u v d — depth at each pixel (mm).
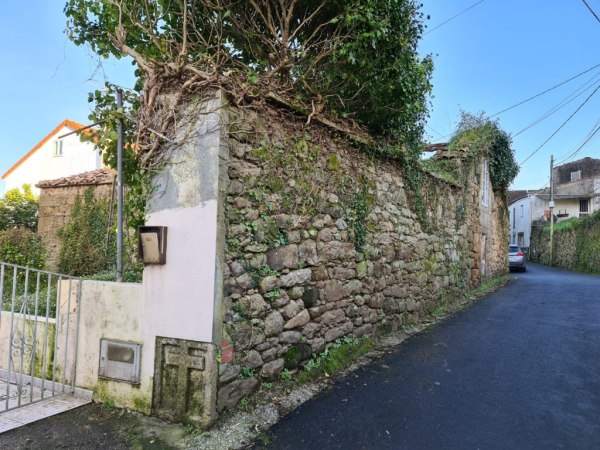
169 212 3328
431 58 5898
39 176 21406
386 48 4527
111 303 3502
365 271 5363
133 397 3330
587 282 13469
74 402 3482
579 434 3080
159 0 4059
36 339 3900
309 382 4031
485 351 5176
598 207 31562
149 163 3504
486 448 2883
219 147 3156
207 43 4242
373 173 5668
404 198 6625
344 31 4410
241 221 3391
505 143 14125
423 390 3914
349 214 5035
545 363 4699
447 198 8875
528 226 36062
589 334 6020
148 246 3320
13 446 2805
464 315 7578
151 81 3510
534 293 10602
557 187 36312
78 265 9031
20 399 3414
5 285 6754
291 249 3998
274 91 3840
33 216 14336
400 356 4980
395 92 5023
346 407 3533
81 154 20391
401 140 6238
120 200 3842
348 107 5023
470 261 10617
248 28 4543
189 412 3094
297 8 4438
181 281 3203
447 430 3137
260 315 3570
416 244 7035
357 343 5043
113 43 3934
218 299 3102
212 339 3049
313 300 4309
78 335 3645
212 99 3234
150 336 3299
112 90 4047
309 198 4285
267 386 3615
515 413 3428
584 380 4168
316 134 4457
